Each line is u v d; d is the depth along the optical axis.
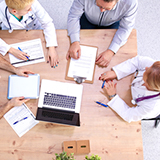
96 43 1.36
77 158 1.19
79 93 1.28
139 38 2.13
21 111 1.25
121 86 1.31
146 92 1.17
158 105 1.16
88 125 1.24
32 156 1.19
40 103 1.26
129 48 1.36
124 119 1.23
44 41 1.36
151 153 1.89
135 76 1.30
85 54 1.34
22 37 1.36
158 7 2.18
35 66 1.33
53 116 1.20
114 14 1.37
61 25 2.12
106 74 1.29
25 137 1.21
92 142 1.22
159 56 2.09
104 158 1.20
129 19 1.32
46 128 1.23
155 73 1.01
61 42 1.37
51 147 1.21
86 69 1.32
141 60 1.29
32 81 1.29
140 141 1.22
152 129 1.94
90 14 1.46
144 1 2.18
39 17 1.37
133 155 1.20
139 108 1.22
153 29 2.16
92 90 1.29
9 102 1.24
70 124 1.16
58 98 1.27
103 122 1.25
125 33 1.33
